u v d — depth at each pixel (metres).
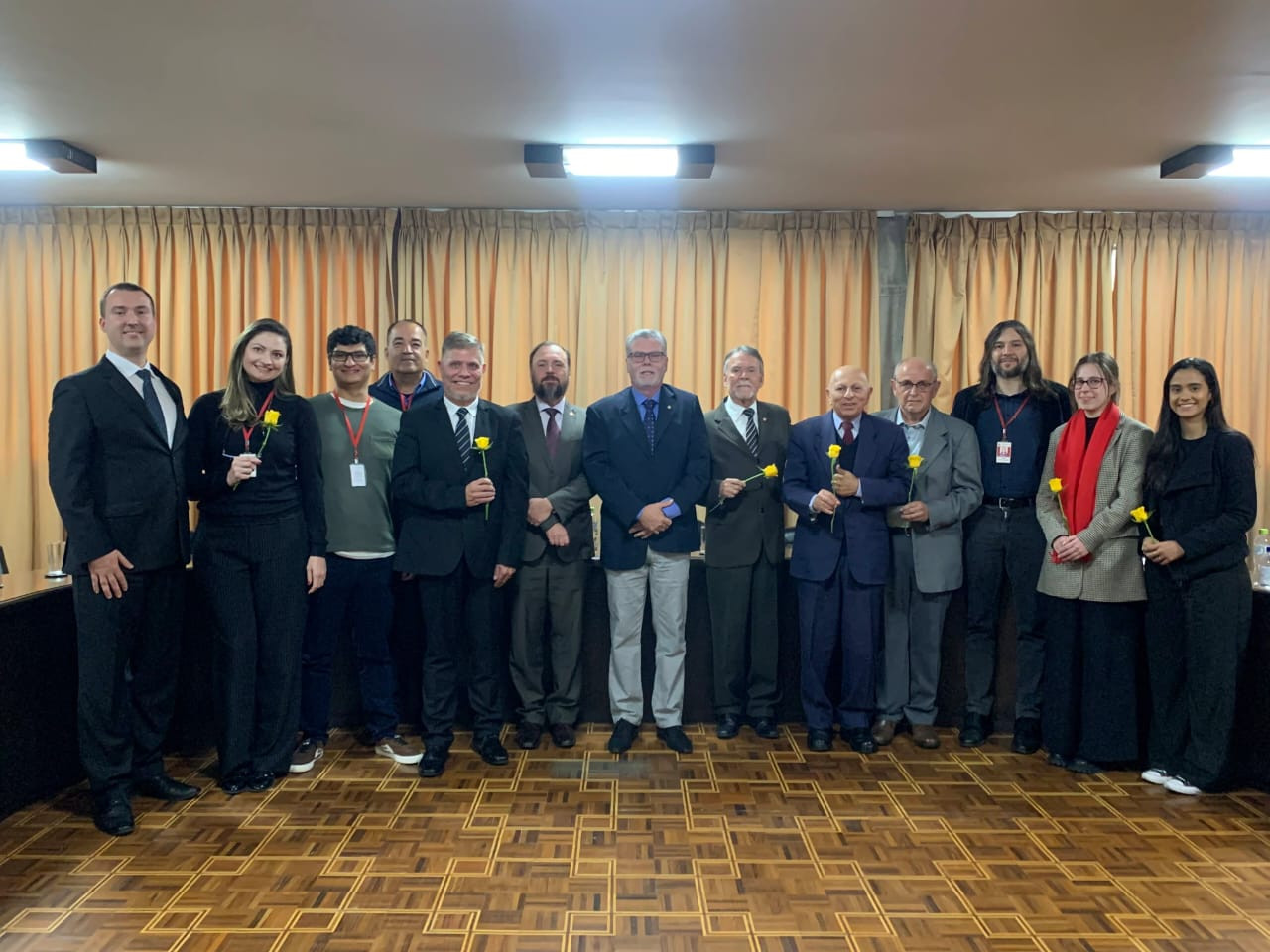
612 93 3.03
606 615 3.76
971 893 2.39
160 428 2.82
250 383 2.96
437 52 2.69
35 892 2.36
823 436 3.46
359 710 3.75
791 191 4.35
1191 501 3.04
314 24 2.50
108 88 2.98
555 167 3.68
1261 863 2.57
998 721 3.71
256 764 3.10
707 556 3.56
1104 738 3.24
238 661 3.00
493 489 3.13
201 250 4.77
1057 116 3.24
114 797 2.75
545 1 2.36
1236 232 4.76
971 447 3.50
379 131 3.43
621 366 4.84
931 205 4.61
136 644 2.90
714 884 2.43
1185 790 3.07
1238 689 3.04
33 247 4.76
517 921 2.23
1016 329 3.53
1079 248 4.76
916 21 2.47
